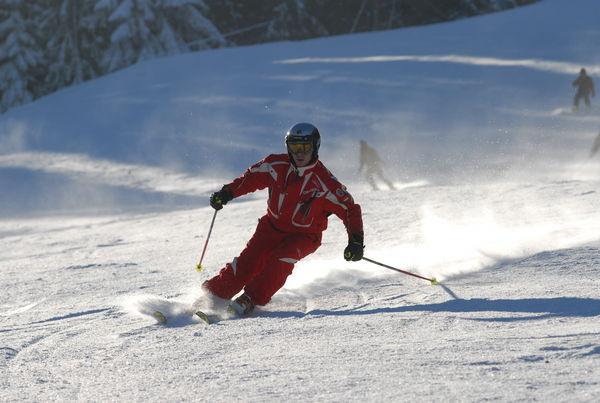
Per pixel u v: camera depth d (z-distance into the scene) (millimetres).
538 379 8062
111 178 70562
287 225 15484
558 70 91000
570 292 13586
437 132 75250
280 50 110500
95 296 18453
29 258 31016
